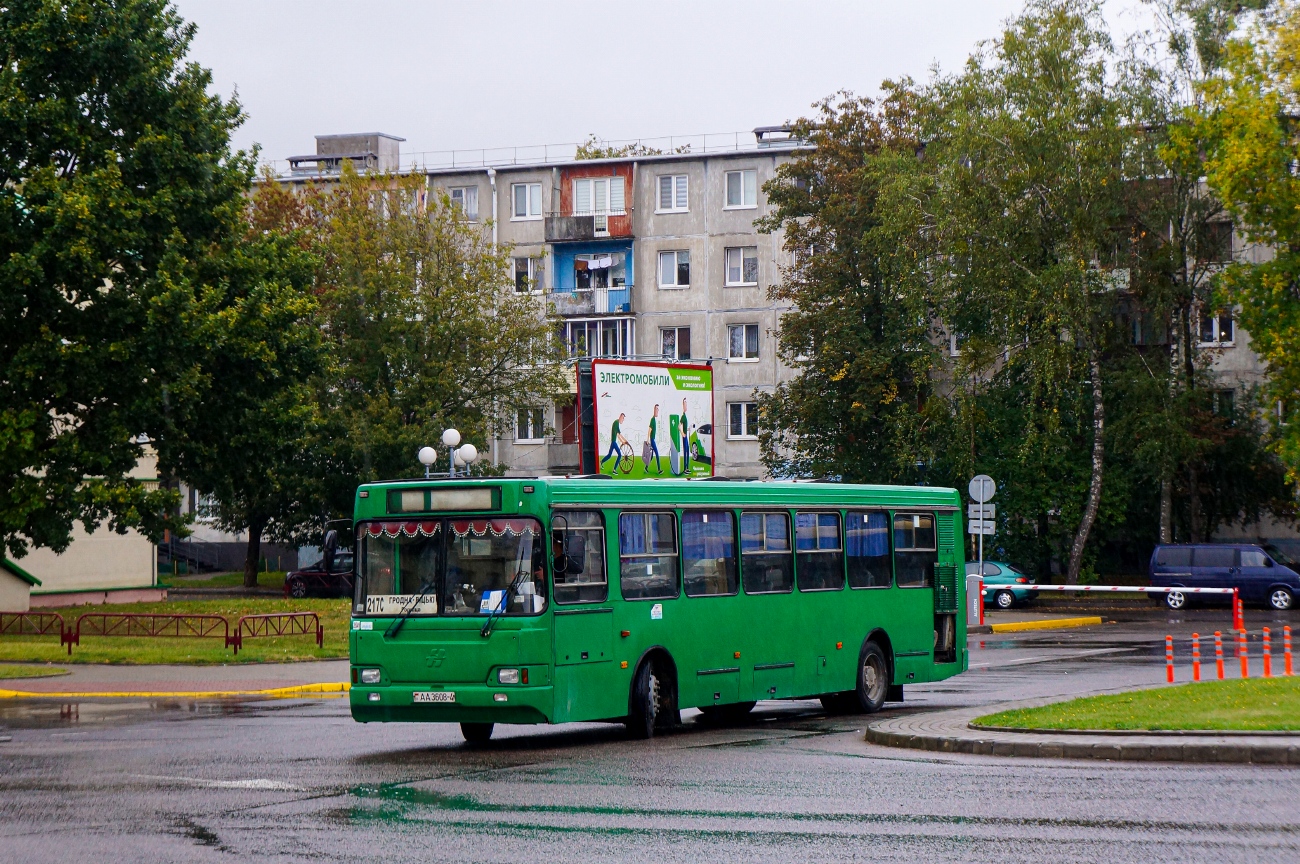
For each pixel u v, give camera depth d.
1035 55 52.91
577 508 17.02
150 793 12.85
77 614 36.50
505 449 74.06
